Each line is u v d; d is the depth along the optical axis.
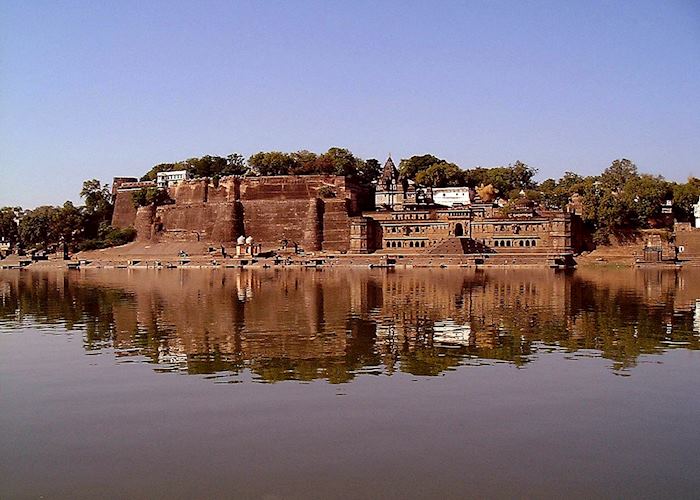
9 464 24.91
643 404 31.28
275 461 24.78
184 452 25.77
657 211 195.38
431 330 53.12
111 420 29.64
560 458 24.91
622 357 41.69
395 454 25.31
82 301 80.50
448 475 23.48
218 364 40.47
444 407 30.91
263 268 166.62
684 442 26.42
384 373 37.59
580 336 49.69
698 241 170.12
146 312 67.50
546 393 33.16
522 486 22.64
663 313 62.84
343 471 23.86
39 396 33.66
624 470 23.86
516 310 66.19
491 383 35.16
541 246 176.25
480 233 181.50
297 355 42.97
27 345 48.00
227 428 28.30
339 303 74.44
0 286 109.50
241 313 65.50
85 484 23.14
